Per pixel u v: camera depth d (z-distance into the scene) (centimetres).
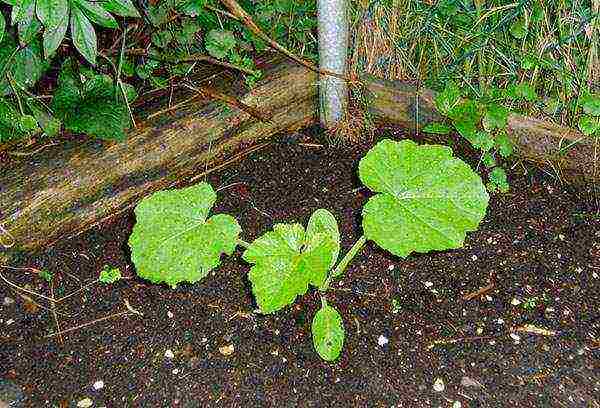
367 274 92
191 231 83
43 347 84
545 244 95
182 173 106
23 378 81
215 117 107
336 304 88
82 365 82
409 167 86
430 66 114
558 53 102
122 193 100
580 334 83
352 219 100
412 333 84
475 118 102
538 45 103
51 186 93
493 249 95
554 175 106
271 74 113
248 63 113
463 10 108
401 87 114
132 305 89
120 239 98
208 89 111
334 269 89
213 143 108
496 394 77
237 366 81
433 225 80
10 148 98
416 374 79
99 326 87
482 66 108
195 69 117
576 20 97
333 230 85
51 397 79
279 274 78
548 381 78
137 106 107
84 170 96
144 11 104
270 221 100
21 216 91
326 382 79
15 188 92
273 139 116
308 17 118
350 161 111
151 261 81
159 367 81
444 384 78
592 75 100
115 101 102
